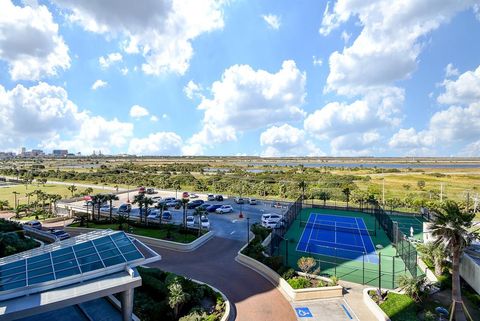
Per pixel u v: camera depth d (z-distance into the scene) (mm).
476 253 28125
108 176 128000
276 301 25984
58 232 49375
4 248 38219
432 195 83250
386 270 33094
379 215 55156
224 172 148500
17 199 87125
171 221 54625
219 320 22281
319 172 147000
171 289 23406
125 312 21984
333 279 27781
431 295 26984
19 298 19062
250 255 35219
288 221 52844
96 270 21797
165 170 162125
